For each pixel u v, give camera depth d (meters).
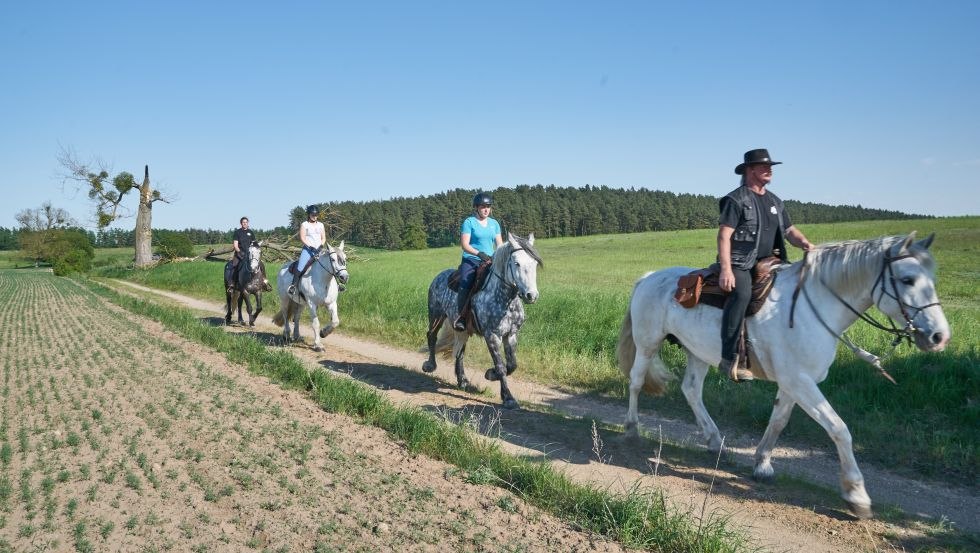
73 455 5.47
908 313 4.58
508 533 4.15
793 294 5.11
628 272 34.34
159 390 7.83
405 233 92.50
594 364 10.03
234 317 18.19
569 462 5.97
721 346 5.50
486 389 8.98
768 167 5.34
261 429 6.18
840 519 4.82
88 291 28.78
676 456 6.21
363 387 7.73
